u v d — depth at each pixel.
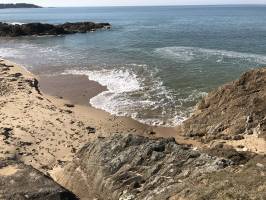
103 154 19.95
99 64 49.97
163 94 35.78
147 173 17.42
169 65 46.91
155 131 28.33
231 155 18.22
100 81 41.34
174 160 17.39
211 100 28.50
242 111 26.20
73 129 28.53
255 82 27.22
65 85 40.59
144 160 18.34
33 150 25.06
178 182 15.64
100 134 27.75
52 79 43.28
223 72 41.88
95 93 37.34
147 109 32.41
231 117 26.38
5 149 24.64
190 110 31.58
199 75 41.12
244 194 12.54
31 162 23.53
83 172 20.11
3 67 47.34
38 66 50.28
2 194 16.88
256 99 26.23
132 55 55.25
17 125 28.80
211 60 48.62
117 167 18.73
